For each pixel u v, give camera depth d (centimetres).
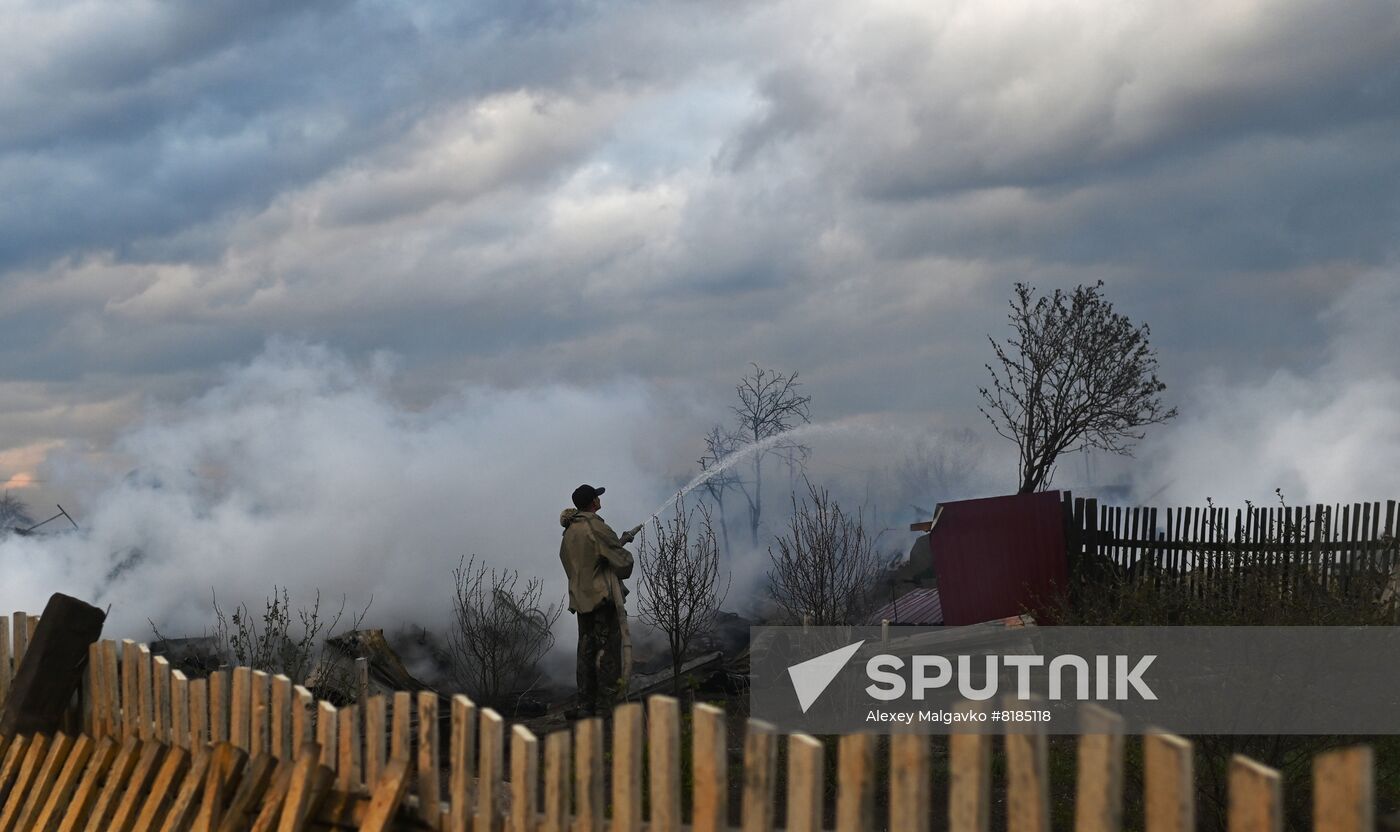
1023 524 1243
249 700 473
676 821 314
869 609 1237
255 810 445
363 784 460
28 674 599
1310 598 760
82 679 608
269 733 469
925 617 1299
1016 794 250
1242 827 222
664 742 315
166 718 529
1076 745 859
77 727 611
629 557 1019
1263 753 707
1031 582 1238
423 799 404
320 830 422
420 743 406
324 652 1109
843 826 273
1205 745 711
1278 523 1098
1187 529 1163
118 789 504
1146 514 1191
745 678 1176
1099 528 1228
